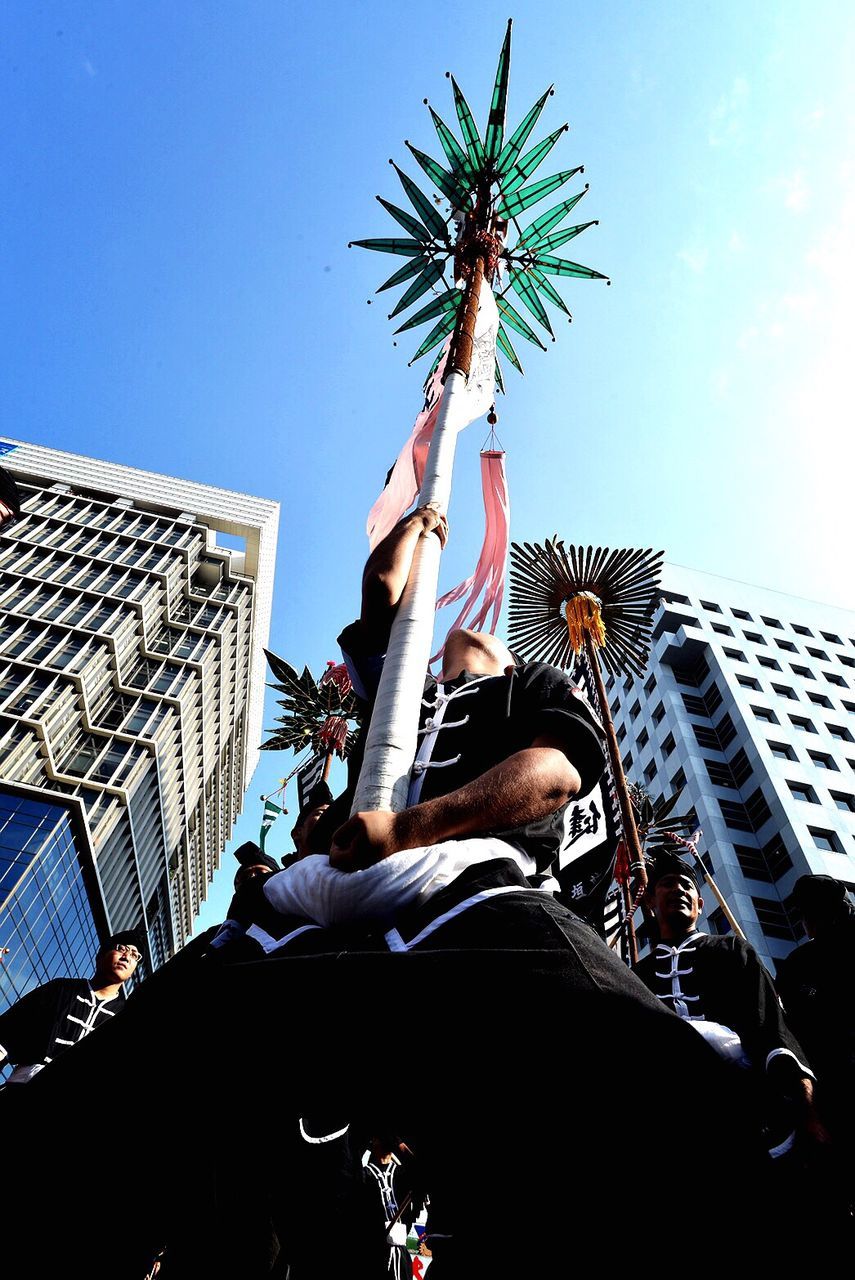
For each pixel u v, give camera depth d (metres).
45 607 69.12
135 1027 1.18
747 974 3.71
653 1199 0.88
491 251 6.87
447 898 1.23
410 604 2.27
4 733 57.16
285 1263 3.29
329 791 4.76
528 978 1.05
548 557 12.40
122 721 66.69
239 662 86.94
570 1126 0.95
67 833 55.12
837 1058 3.93
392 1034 1.07
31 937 51.41
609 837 1.83
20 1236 1.07
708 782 45.19
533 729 1.65
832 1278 0.88
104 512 84.25
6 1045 4.95
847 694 53.31
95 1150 1.11
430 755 1.80
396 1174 4.17
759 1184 0.92
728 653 53.38
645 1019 1.02
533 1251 0.91
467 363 4.80
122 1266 1.12
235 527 87.50
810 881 4.76
